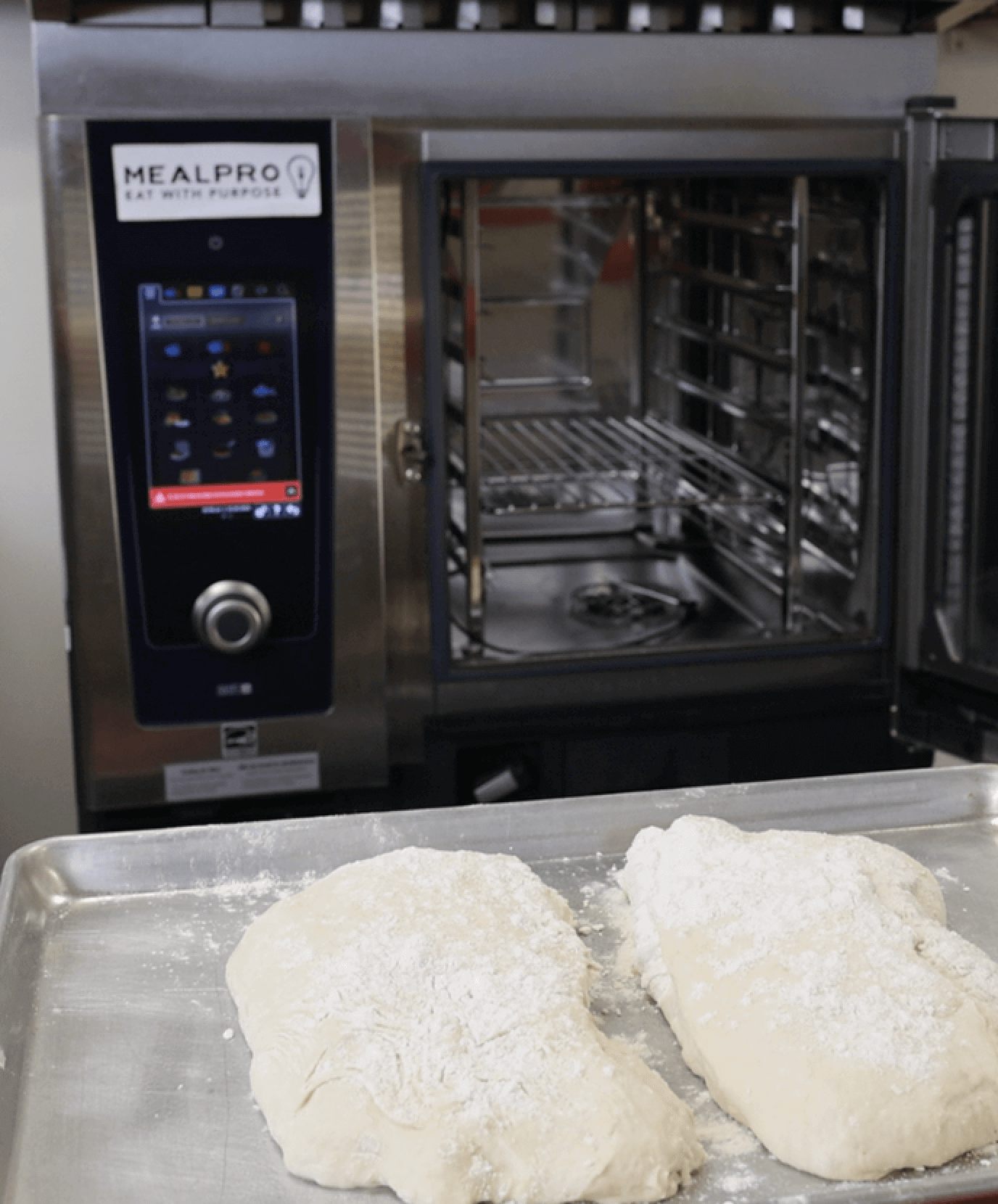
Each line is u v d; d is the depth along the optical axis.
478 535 1.70
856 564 1.80
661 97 1.65
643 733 1.74
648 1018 0.91
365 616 1.68
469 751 1.75
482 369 2.00
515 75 1.61
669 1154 0.74
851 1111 0.76
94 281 1.53
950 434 1.69
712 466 2.04
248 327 1.57
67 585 1.61
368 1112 0.76
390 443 1.65
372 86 1.57
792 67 1.67
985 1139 0.77
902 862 1.03
